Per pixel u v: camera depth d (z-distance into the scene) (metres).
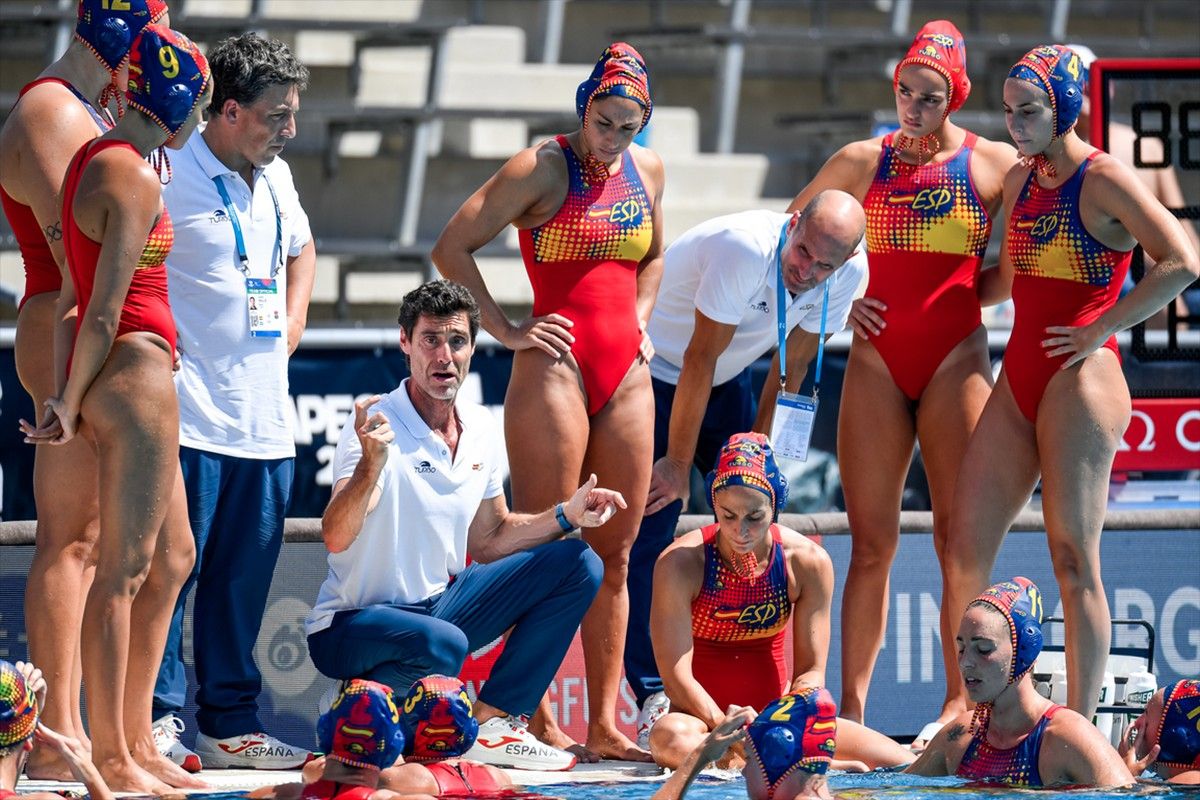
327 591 18.73
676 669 18.83
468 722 15.80
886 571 21.31
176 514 17.09
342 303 35.16
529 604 18.83
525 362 19.88
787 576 19.30
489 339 25.73
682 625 19.00
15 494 24.28
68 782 16.52
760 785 14.59
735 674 19.53
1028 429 20.05
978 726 16.95
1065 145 19.58
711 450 22.92
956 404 21.03
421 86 39.44
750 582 19.17
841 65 41.91
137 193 15.30
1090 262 19.58
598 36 42.88
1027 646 16.31
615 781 17.56
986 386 21.19
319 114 36.03
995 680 16.30
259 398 18.83
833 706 14.66
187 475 18.36
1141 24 45.72
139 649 16.97
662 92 41.75
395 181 37.66
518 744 18.61
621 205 19.86
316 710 20.81
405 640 17.95
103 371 15.73
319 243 34.97
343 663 18.23
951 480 21.16
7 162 16.66
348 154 37.44
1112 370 19.66
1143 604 24.09
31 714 14.23
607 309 19.91
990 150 21.20
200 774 18.09
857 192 21.30
